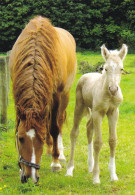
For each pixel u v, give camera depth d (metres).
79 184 4.73
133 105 10.92
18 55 4.45
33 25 4.87
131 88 13.95
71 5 34.22
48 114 4.20
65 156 6.34
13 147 6.69
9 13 33.34
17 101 4.14
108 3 35.28
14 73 4.35
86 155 6.30
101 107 4.62
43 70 4.26
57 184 4.71
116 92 4.11
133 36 33.16
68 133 8.00
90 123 5.27
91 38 35.41
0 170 5.38
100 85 4.64
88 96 5.09
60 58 5.16
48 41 4.66
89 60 22.83
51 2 33.88
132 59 23.52
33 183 4.24
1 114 8.01
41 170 5.47
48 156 6.22
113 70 4.17
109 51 4.50
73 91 13.84
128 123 8.90
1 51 35.56
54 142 5.48
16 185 4.47
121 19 36.38
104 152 6.43
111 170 4.87
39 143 4.05
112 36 35.44
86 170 5.50
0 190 4.32
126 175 5.20
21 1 33.75
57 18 34.16
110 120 4.77
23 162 4.08
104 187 4.61
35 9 33.91
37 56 4.36
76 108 5.41
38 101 4.05
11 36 34.16
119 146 6.83
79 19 34.47
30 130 4.02
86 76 5.44
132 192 4.37
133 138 7.43
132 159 6.01
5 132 7.74
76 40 35.53
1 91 7.96
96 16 34.91
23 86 4.12
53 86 4.59
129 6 35.06
